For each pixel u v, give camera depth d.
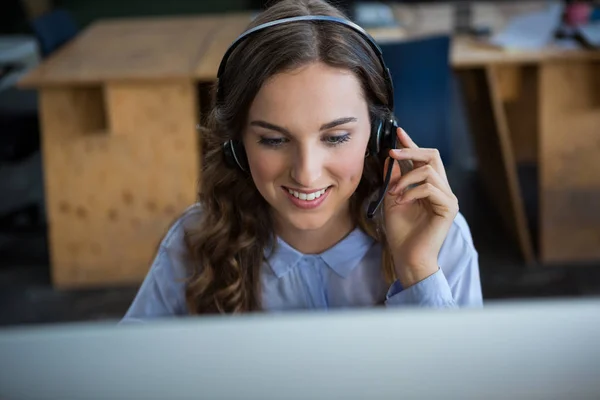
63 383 0.51
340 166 1.09
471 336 0.52
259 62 1.05
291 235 1.28
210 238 1.28
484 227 3.80
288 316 0.53
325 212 1.12
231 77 1.10
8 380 0.51
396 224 1.22
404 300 1.20
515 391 0.50
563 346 0.51
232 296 1.28
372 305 1.31
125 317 1.33
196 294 1.29
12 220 3.90
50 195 3.31
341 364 0.51
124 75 3.13
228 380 0.51
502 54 3.22
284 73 1.04
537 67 3.29
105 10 6.57
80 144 3.24
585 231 3.40
